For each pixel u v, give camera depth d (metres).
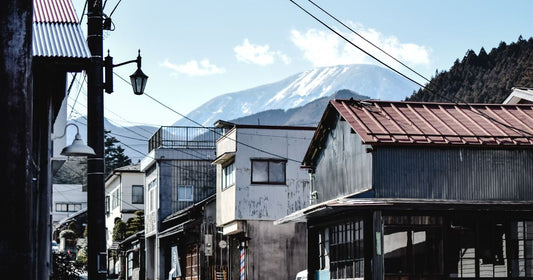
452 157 22.73
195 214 41.16
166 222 47.16
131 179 60.84
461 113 24.36
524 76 69.44
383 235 20.95
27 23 5.75
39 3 13.36
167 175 47.84
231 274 38.91
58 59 12.34
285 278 36.38
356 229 22.38
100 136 14.26
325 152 26.45
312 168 27.64
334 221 23.80
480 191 22.73
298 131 37.69
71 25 12.95
